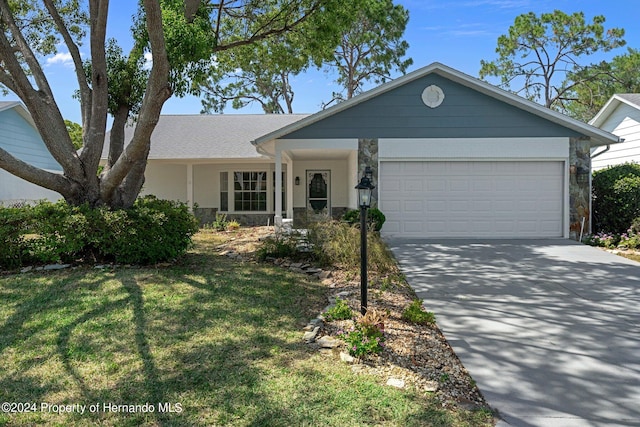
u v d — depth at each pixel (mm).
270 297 5961
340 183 17141
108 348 4219
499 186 11805
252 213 17250
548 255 9406
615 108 16812
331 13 10719
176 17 7457
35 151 17922
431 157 11781
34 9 10500
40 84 8406
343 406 3207
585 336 4703
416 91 11781
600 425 3033
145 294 5875
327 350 4238
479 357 4168
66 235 7328
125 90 9031
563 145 11664
